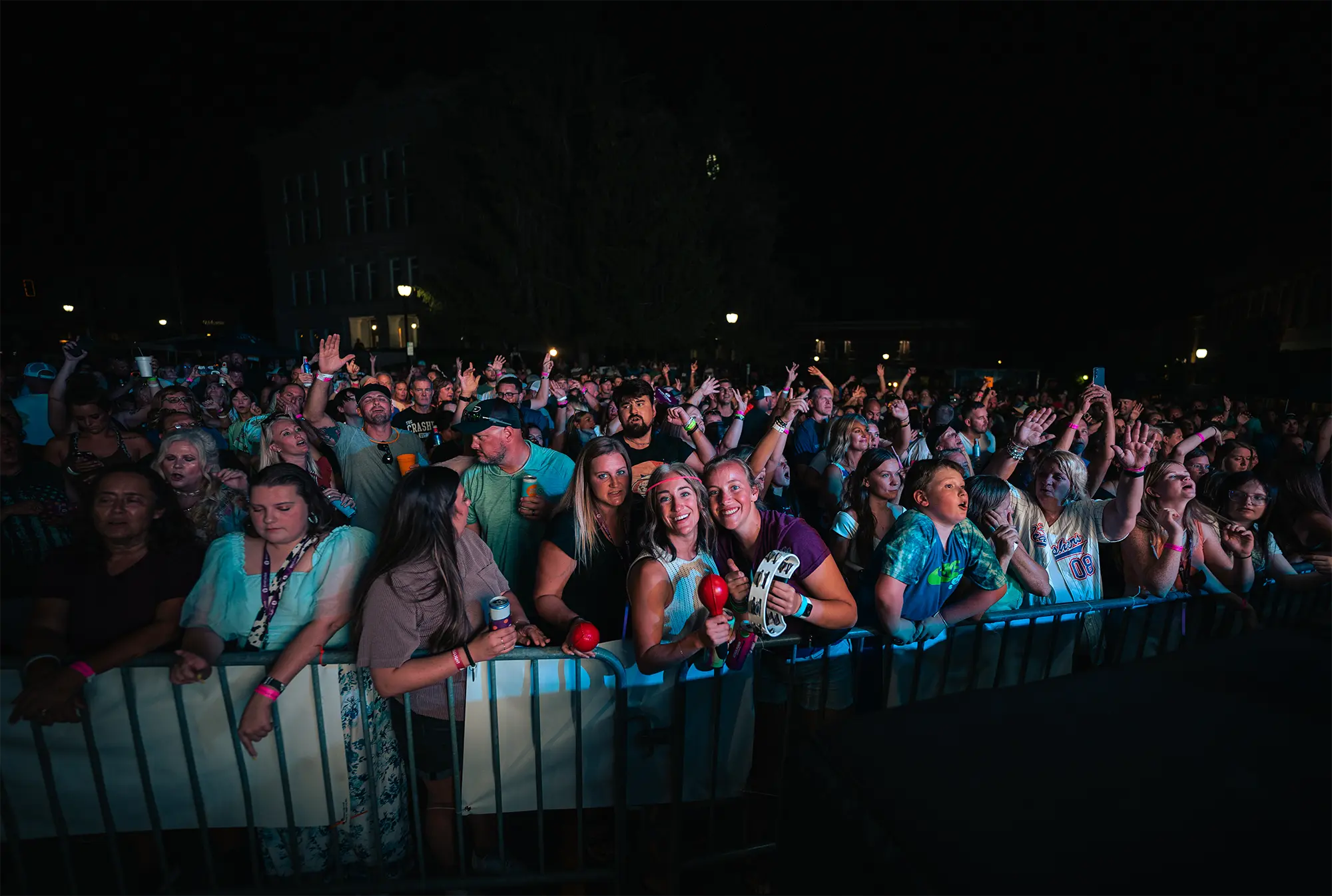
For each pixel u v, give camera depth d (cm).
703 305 2720
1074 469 351
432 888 254
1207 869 83
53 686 219
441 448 564
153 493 243
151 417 585
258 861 254
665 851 290
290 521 238
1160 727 108
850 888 103
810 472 550
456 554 246
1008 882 86
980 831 94
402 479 246
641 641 252
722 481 267
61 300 5662
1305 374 1778
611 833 311
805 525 276
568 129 2698
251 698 233
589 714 262
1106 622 348
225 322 6106
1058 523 361
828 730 121
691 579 264
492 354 3081
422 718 263
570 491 310
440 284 2770
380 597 231
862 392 942
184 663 223
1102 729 110
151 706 238
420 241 3591
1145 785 97
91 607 239
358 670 248
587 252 2659
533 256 2655
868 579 307
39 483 383
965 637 315
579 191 2675
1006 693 123
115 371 991
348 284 4081
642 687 263
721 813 319
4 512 365
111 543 239
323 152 4078
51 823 239
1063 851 89
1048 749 107
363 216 3906
